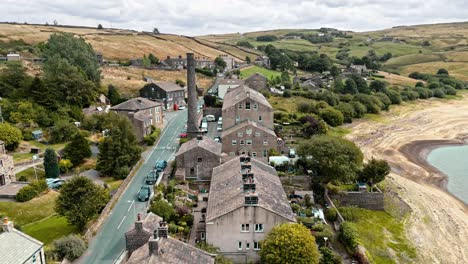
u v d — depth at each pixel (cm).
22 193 5928
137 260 3634
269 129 8688
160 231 3859
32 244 3853
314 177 7488
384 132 13200
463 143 12562
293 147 8775
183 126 10962
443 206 7831
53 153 6969
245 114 8744
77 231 5247
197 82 17000
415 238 6462
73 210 5069
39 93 9969
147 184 6838
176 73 18712
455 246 6347
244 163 5950
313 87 16512
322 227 5734
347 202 7219
